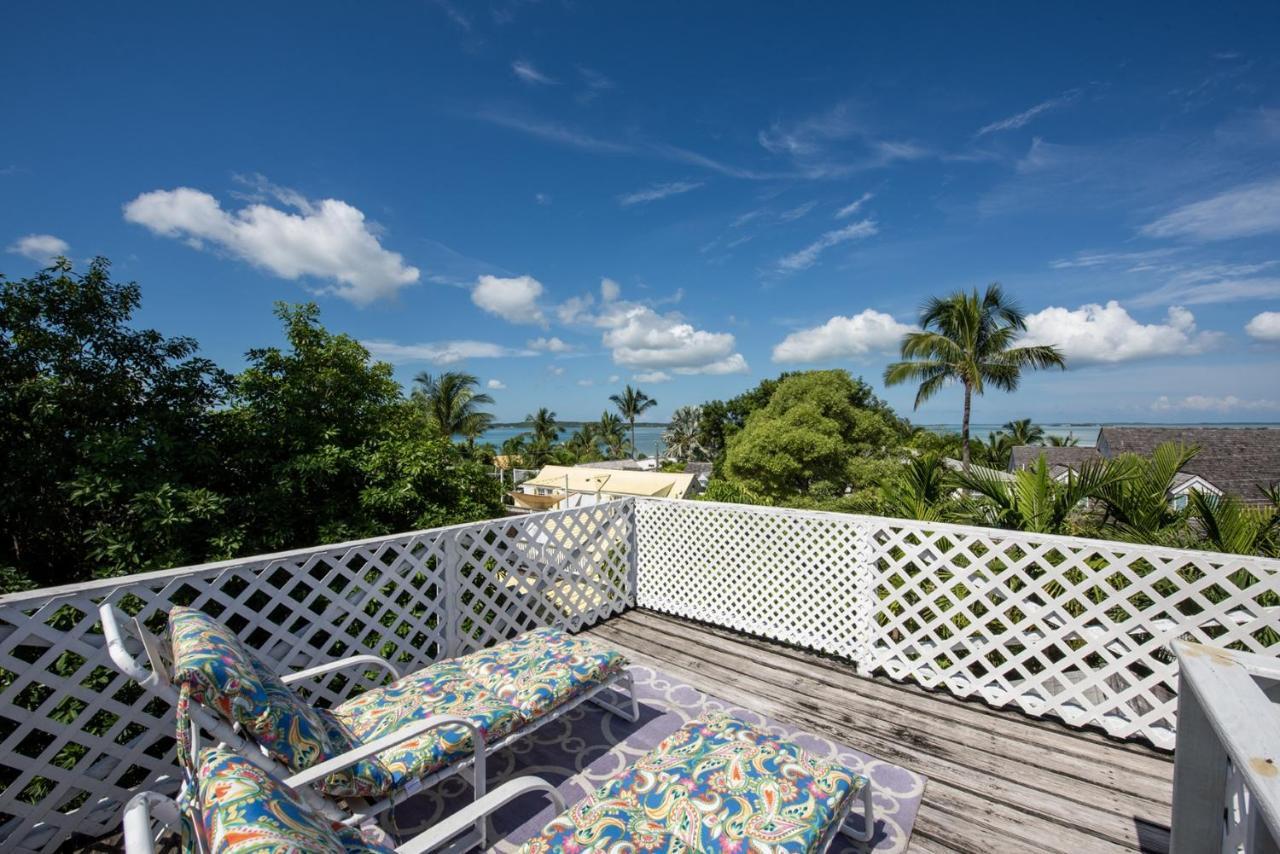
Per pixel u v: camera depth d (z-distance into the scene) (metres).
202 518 5.64
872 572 3.39
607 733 2.72
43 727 1.94
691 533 4.34
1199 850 1.36
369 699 2.21
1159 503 3.74
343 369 7.64
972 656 3.09
